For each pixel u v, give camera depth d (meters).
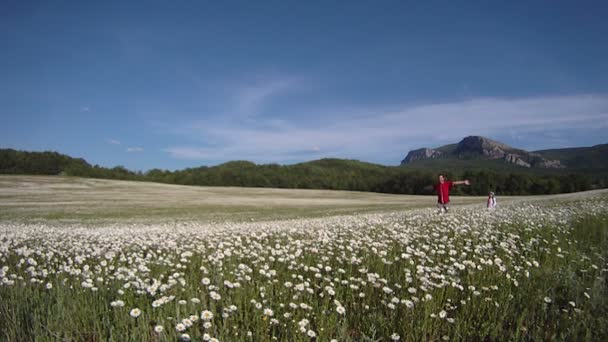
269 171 106.50
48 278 6.20
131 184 64.06
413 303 4.55
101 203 37.69
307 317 4.45
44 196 43.38
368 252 7.41
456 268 6.10
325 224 12.98
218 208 34.38
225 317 4.19
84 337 4.08
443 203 15.95
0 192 45.97
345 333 4.11
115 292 5.22
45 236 11.24
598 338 3.83
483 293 5.02
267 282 5.57
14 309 4.50
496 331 4.05
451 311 4.72
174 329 4.02
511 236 8.37
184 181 98.44
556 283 5.35
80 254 8.30
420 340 4.04
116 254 8.24
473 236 8.66
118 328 4.10
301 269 6.55
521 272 5.84
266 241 9.18
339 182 101.44
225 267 6.31
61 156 94.81
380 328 4.23
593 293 4.83
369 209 31.75
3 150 87.50
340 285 5.45
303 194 60.34
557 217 11.17
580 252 7.14
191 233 11.44
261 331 4.02
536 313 4.54
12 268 6.68
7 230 13.60
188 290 5.13
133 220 23.17
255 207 35.81
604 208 12.98
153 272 6.46
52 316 4.26
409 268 6.26
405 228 10.60
